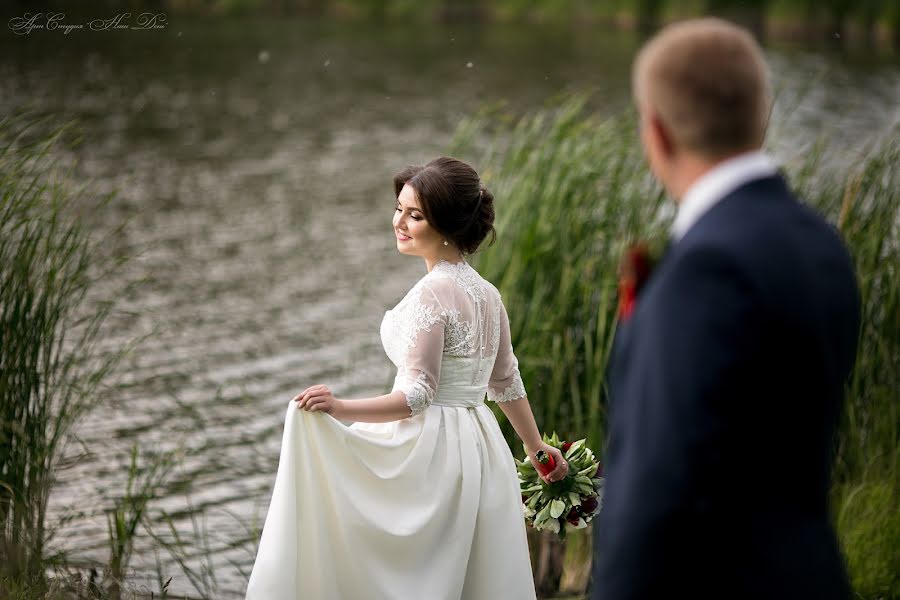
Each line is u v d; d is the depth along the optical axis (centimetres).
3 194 932
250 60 5947
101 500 1209
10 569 861
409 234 710
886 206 1152
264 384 1748
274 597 633
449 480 682
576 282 1088
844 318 382
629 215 1120
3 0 6725
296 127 4200
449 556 677
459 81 5400
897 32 6831
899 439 1104
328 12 8519
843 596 374
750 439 360
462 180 697
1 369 909
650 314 370
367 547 657
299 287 2314
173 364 1788
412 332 684
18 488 905
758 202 378
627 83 5272
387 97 4944
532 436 744
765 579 361
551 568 1020
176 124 4116
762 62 387
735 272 362
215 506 1268
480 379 710
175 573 1065
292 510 645
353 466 659
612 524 369
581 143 1170
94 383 1027
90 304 2000
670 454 353
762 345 358
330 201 3103
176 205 2934
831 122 3822
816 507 380
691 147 386
